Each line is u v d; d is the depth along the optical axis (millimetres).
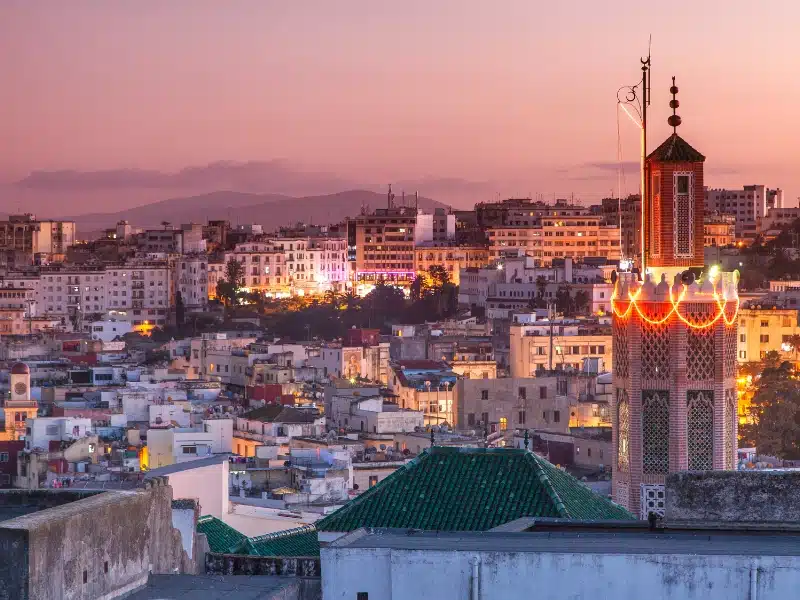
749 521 86188
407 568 72188
